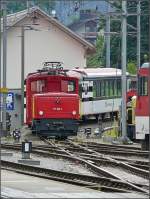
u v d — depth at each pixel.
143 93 63.62
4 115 82.94
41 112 78.81
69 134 79.56
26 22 127.62
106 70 105.94
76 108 79.38
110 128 87.69
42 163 50.38
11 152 59.81
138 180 39.62
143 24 122.31
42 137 80.81
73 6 80.00
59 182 36.66
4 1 43.59
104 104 104.31
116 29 131.00
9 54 127.62
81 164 49.56
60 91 81.69
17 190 31.20
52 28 132.38
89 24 192.50
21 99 97.25
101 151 61.78
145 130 63.41
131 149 65.56
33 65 131.25
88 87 99.31
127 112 80.12
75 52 134.88
